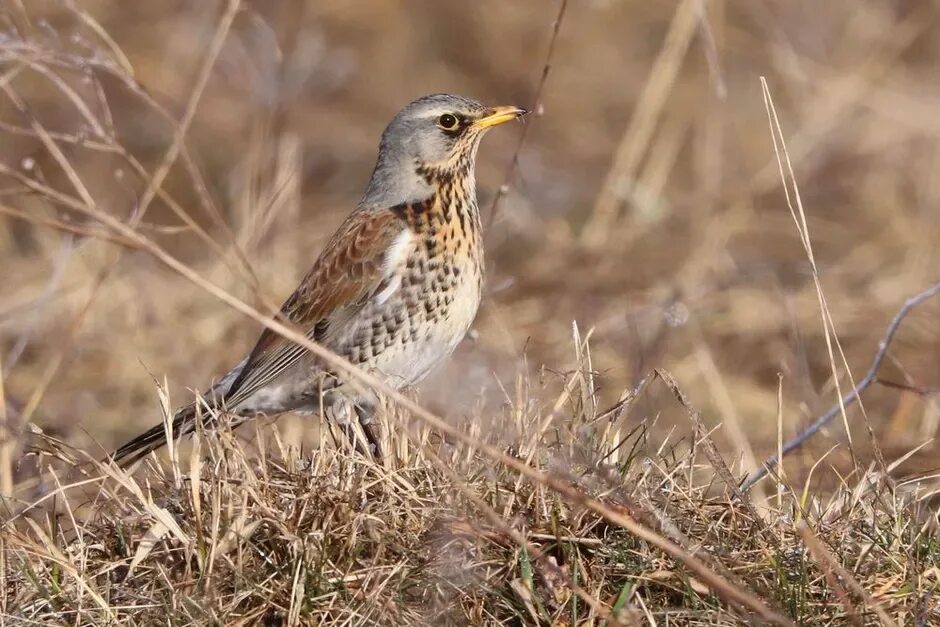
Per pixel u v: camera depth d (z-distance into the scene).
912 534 8.34
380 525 8.16
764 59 20.03
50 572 8.21
